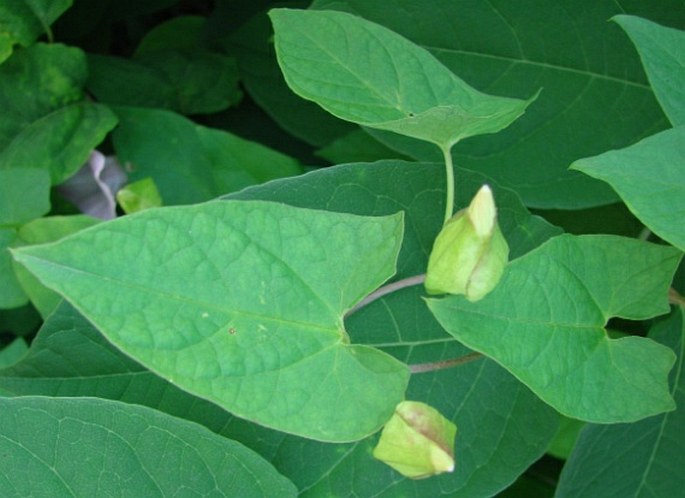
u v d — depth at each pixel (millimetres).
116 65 532
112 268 338
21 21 494
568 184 469
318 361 360
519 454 425
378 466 412
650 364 391
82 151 497
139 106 531
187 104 539
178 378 343
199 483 381
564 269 386
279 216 359
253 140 548
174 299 345
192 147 501
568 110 476
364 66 409
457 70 476
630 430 441
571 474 434
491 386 427
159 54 542
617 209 486
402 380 365
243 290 354
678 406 443
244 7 542
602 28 473
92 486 372
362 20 412
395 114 405
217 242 352
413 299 422
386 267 367
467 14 470
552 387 378
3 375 395
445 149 396
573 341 385
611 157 357
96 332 398
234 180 497
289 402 355
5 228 464
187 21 553
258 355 354
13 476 366
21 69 501
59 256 332
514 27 472
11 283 461
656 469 442
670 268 393
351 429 359
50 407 369
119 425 374
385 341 421
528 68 477
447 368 425
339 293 364
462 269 361
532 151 473
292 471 407
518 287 379
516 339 376
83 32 540
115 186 513
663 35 397
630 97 476
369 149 507
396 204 414
